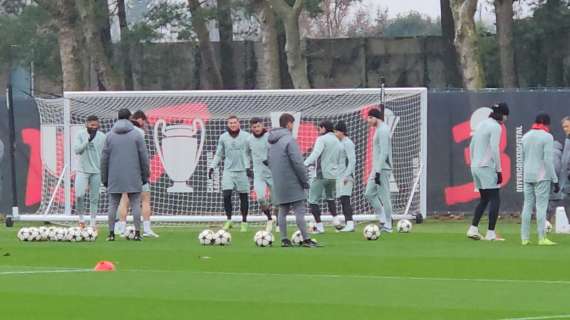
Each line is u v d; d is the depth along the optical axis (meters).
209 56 79.94
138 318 25.41
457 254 38.69
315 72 81.94
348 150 49.00
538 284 30.83
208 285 30.59
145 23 82.62
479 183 44.31
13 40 85.56
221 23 82.81
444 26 80.94
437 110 57.56
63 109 56.59
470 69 65.88
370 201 49.12
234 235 48.12
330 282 31.25
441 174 57.56
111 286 30.41
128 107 57.06
